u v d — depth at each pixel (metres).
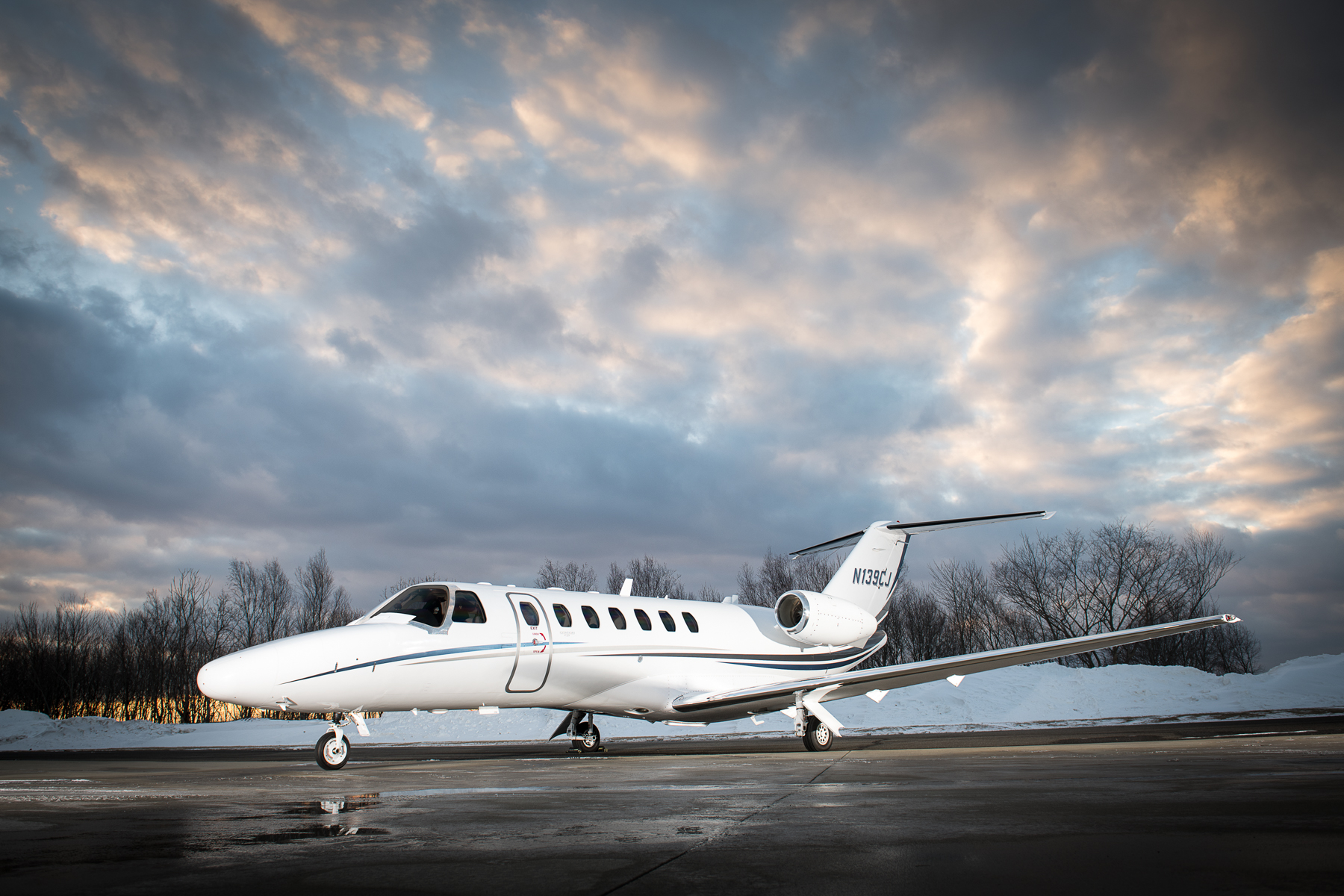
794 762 10.55
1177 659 44.78
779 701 14.55
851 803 5.54
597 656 13.63
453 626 12.27
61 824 5.08
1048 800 5.59
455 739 27.48
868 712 26.62
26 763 16.59
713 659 15.29
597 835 4.30
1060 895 2.89
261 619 50.41
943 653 48.69
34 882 3.29
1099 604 46.19
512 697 12.95
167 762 16.50
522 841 4.14
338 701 11.05
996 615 49.22
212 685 10.29
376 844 4.09
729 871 3.34
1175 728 19.27
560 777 8.50
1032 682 28.61
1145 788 6.21
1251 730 17.05
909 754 11.91
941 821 4.64
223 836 4.48
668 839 4.15
